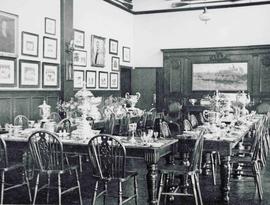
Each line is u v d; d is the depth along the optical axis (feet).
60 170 14.16
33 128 19.89
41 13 28.17
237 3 41.83
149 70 45.93
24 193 16.93
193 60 43.50
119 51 43.34
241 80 41.37
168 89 44.86
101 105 37.01
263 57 40.32
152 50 46.29
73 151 14.93
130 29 46.52
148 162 13.58
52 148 14.92
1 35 23.98
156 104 45.70
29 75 26.73
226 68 41.98
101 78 39.14
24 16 26.32
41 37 28.22
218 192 17.30
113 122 25.00
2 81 24.14
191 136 16.56
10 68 24.90
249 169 21.72
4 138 16.48
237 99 26.81
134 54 47.09
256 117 31.55
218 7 42.88
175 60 44.29
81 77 35.17
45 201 15.72
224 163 15.56
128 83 46.68
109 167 13.24
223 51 42.04
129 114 28.09
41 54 28.19
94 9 37.55
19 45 25.84
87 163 23.97
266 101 40.40
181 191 16.72
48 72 28.84
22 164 16.03
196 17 44.01
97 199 16.06
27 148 15.99
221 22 42.86
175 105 40.75
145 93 46.14
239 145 21.68
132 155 13.83
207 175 20.76
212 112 18.63
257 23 41.24
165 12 45.50
